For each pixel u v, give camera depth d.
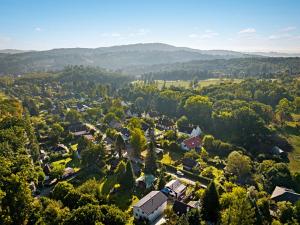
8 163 82.25
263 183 93.62
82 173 101.88
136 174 100.62
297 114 179.50
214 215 69.38
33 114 188.88
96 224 54.47
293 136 144.75
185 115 170.50
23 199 66.69
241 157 99.19
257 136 133.88
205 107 161.12
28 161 93.38
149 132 146.12
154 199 77.00
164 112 191.88
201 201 73.56
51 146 132.00
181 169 105.31
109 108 195.62
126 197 85.94
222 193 80.75
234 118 143.88
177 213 73.00
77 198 70.31
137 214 74.25
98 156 109.12
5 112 152.25
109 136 140.12
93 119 180.62
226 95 196.38
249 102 177.38
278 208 74.31
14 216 64.31
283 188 85.81
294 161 116.44
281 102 170.88
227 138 139.50
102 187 92.38
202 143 129.62
